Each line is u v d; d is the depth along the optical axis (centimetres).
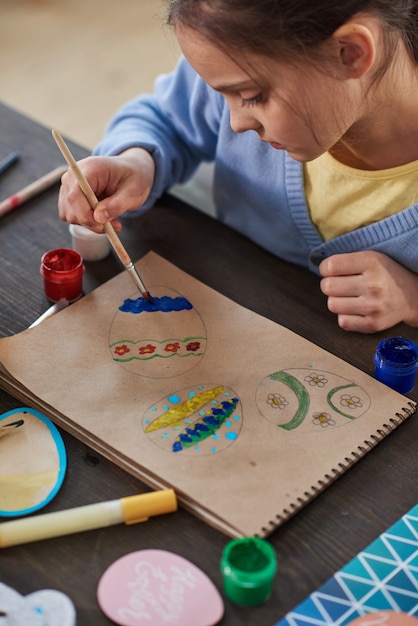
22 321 96
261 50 77
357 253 102
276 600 72
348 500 79
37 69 256
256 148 114
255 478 78
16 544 74
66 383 86
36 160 118
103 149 115
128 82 254
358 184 107
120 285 97
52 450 82
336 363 90
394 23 84
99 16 278
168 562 73
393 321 99
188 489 77
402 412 85
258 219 121
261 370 89
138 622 69
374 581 73
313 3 76
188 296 97
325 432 83
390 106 97
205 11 77
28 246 105
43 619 69
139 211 110
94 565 73
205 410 84
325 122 85
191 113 118
